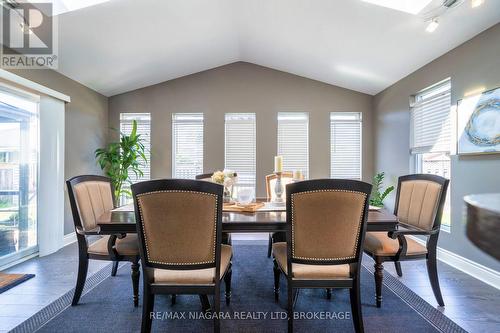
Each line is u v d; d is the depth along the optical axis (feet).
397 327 5.03
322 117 13.47
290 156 13.61
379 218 5.08
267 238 11.26
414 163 10.56
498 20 6.57
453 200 8.07
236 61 13.48
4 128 8.44
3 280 7.05
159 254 4.20
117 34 8.72
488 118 6.81
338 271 4.56
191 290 4.31
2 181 8.42
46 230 9.14
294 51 11.09
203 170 13.47
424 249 5.71
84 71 10.43
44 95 9.12
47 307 5.73
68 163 10.59
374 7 7.26
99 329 4.98
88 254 5.85
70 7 7.04
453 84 8.11
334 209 4.25
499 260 2.10
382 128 12.55
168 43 10.12
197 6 8.41
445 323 5.15
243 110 13.47
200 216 4.09
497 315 5.42
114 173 11.73
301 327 5.06
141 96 13.48
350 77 12.10
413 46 8.48
